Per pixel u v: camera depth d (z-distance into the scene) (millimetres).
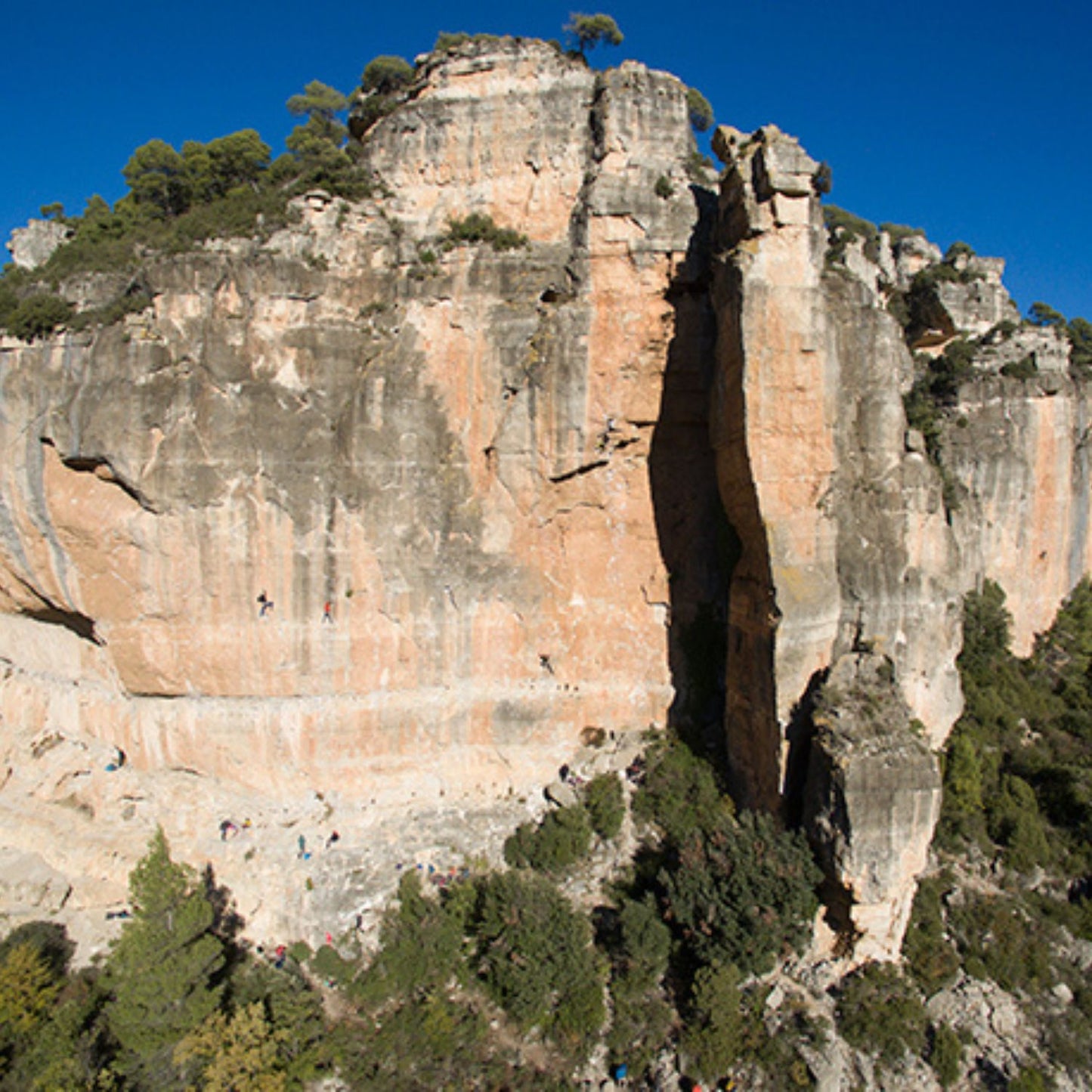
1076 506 41938
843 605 30469
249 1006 26469
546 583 36750
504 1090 25703
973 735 35531
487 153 35594
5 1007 28000
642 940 28109
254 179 42688
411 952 29922
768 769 30906
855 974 27969
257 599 32781
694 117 39969
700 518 36969
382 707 34781
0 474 33156
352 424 32938
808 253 28453
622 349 34250
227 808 34562
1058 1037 26781
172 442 31125
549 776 37062
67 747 37750
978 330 44031
